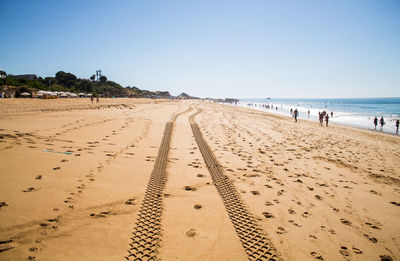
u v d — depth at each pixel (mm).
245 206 5676
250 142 13852
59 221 4293
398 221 5414
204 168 8359
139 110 31562
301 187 7180
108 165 7688
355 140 17734
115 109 30188
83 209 4816
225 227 4691
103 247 3729
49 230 3996
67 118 17438
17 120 14805
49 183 5812
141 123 18125
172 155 9758
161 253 3734
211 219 4957
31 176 6090
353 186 7566
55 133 11500
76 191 5566
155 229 4398
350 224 5180
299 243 4352
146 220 4668
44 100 39969
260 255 3908
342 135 20109
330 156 11594
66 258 3398
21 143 9000
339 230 4910
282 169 8891
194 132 16109
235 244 4156
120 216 4711
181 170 7941
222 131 17625
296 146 13562
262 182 7371
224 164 9023
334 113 53875
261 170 8578
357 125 31406
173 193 6090
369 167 9961
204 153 10484
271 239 4402
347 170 9312
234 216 5160
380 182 8086
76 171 6816
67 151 8734
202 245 4051
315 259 3938
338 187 7402
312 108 78750
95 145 10086
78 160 7812
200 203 5656
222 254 3854
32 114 19031
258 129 20141
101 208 4941
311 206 5934
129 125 16484
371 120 38188
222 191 6473
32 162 7090
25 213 4406
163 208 5246
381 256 4125
